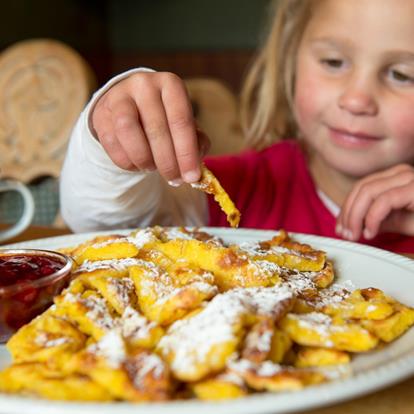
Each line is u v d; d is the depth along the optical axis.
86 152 0.35
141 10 1.69
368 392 0.18
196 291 0.23
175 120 0.29
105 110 0.32
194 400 0.18
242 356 0.20
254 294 0.23
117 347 0.20
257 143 0.61
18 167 0.69
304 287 0.26
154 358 0.19
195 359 0.19
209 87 0.81
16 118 0.69
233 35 1.67
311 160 0.56
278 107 0.60
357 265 0.32
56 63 0.68
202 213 0.47
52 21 1.43
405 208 0.43
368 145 0.47
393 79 0.46
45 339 0.22
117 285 0.24
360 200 0.42
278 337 0.21
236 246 0.31
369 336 0.22
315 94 0.48
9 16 1.26
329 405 0.20
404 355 0.21
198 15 1.67
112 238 0.31
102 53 1.68
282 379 0.18
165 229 0.33
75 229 0.41
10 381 0.20
